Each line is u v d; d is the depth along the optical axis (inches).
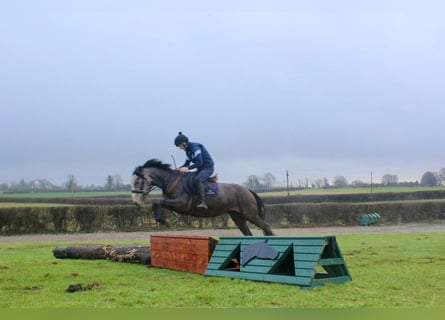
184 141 372.5
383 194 1569.9
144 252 378.9
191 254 327.9
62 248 427.2
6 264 380.5
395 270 315.3
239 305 212.2
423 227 1023.6
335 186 2447.1
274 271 278.8
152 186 364.2
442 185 2513.5
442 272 305.9
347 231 912.9
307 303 214.1
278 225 1083.3
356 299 222.7
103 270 342.3
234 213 392.8
